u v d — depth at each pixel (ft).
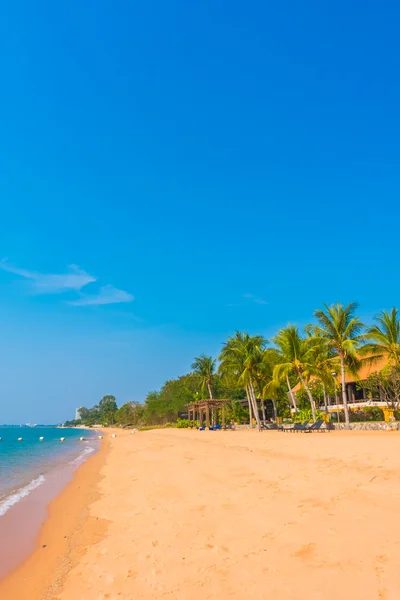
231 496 35.42
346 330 123.54
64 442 209.46
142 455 89.45
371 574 17.48
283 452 58.23
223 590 18.12
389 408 134.51
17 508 43.14
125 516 34.88
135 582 20.59
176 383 297.33
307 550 20.99
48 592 21.71
